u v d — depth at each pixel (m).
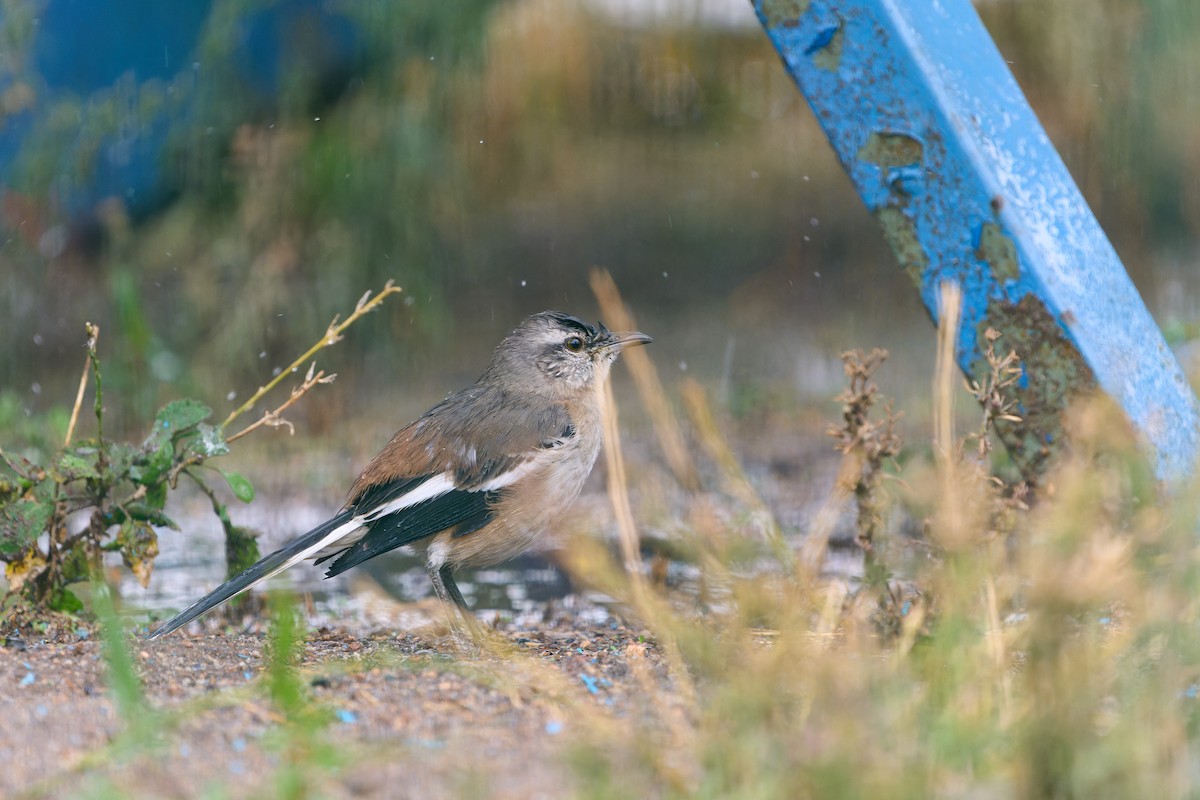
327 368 20.83
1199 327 12.95
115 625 7.39
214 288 20.48
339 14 20.48
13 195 20.19
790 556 8.64
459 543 10.94
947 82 10.03
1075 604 6.25
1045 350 9.84
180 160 20.70
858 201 30.89
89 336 10.46
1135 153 24.47
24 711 7.57
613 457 8.46
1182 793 5.82
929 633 8.14
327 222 20.81
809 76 10.28
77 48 19.95
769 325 24.22
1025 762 5.94
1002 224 9.84
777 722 6.35
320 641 10.09
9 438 15.12
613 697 7.86
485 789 6.19
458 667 8.55
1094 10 23.91
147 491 10.64
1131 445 8.61
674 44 32.66
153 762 6.71
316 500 16.03
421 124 21.11
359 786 6.35
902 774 5.79
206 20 20.25
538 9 29.88
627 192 30.20
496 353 11.96
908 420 17.97
